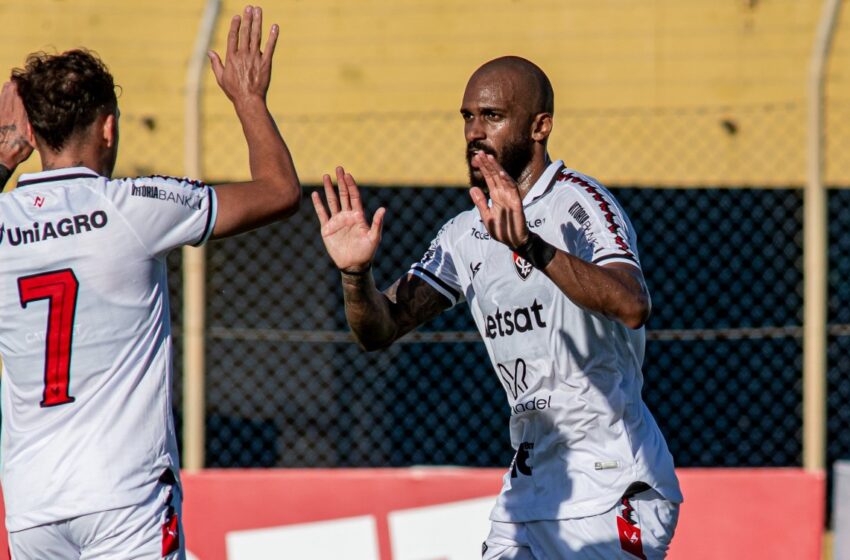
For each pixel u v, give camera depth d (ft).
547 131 41.98
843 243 91.61
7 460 36.86
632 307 35.50
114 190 35.50
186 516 66.95
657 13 72.84
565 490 41.65
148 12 73.82
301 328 87.92
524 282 41.37
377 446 88.94
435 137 72.95
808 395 66.59
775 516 66.08
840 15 69.21
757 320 89.45
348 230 39.42
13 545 36.86
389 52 73.51
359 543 66.74
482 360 89.56
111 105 36.70
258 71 37.29
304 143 73.15
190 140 68.64
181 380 86.94
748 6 72.49
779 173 71.92
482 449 89.20
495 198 34.78
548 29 73.31
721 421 90.99
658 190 88.94
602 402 41.22
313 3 73.46
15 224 35.47
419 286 44.42
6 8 74.38
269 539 66.90
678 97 72.74
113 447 35.50
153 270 36.14
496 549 43.91
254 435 88.33
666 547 42.60
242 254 87.86
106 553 35.50
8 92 38.45
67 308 35.27
